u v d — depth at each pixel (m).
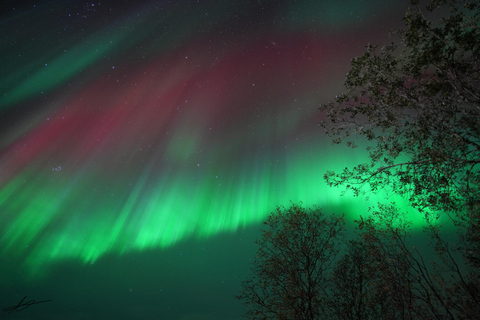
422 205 8.73
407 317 8.95
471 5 7.40
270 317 10.64
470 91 7.70
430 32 7.63
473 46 7.11
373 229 10.09
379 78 8.65
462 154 8.14
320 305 10.70
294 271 11.08
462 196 8.23
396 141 9.11
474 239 9.12
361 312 10.33
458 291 8.98
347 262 11.08
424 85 8.14
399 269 9.36
